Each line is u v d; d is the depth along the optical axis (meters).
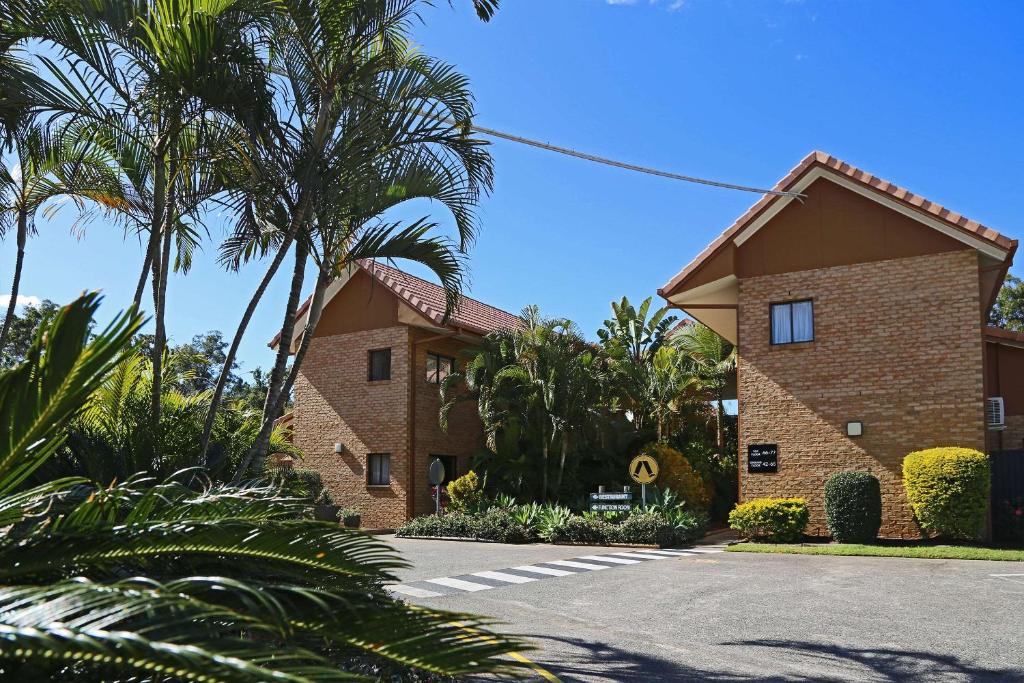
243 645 2.26
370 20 7.42
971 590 10.77
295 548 3.36
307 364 26.64
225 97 6.69
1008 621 8.74
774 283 19.17
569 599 10.74
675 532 18.59
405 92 7.78
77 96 6.69
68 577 2.90
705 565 14.27
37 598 2.03
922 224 17.73
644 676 6.61
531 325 23.34
